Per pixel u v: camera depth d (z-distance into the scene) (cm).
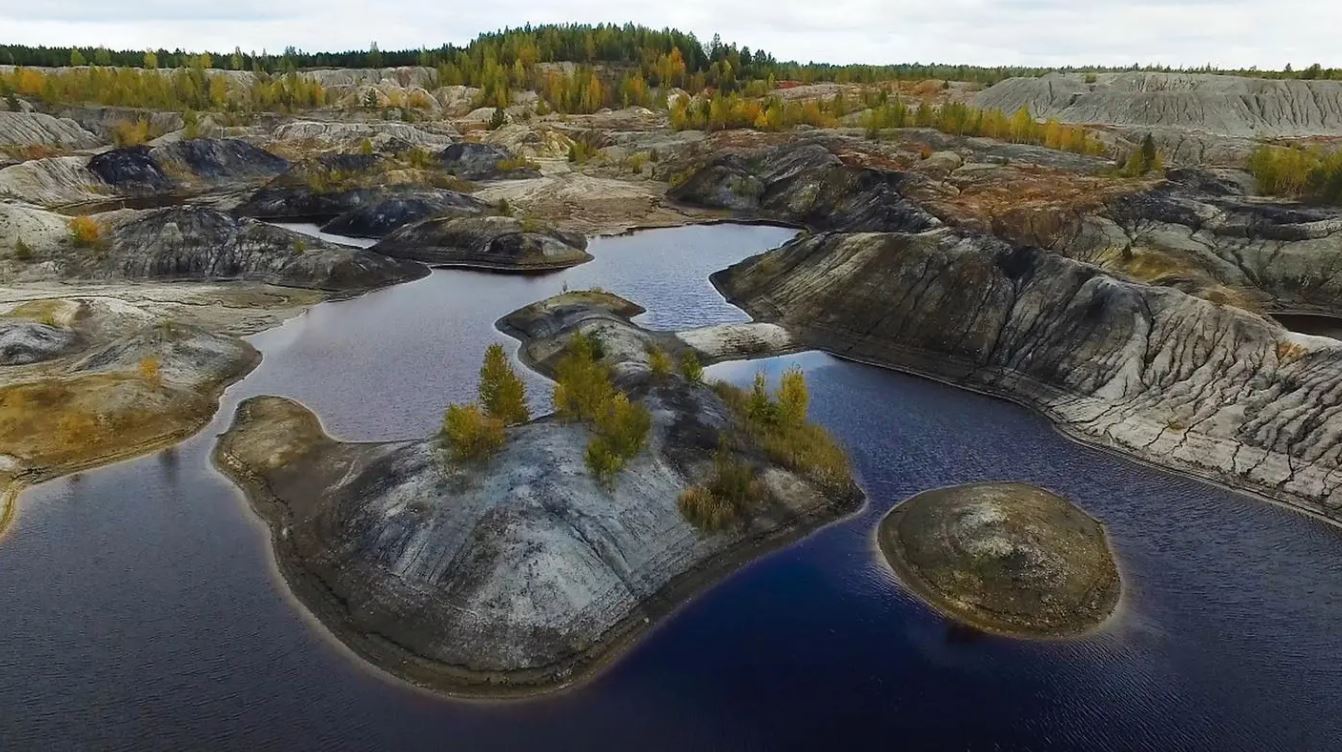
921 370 6406
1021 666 3256
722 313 7969
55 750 2842
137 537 4100
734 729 2959
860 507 4384
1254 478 4581
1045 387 5831
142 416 5256
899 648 3353
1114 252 8850
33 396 5209
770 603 3619
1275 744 2898
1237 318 5666
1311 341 5297
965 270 6975
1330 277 7962
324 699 3072
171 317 7412
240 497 4494
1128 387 5562
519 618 3344
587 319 7038
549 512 3762
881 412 5638
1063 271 6606
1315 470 4509
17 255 8919
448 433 4188
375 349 6994
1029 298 6538
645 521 3891
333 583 3662
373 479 4184
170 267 9038
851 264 7669
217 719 2975
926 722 2994
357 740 2898
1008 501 4197
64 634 3391
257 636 3384
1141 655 3306
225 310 7906
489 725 2970
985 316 6594
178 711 3006
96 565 3866
